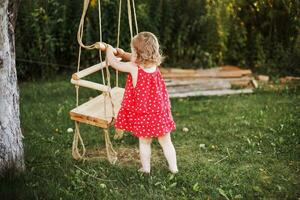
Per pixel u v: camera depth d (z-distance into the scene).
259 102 6.53
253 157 4.93
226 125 5.77
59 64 7.68
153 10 7.60
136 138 5.41
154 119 4.35
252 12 7.83
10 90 4.20
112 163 4.69
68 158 4.88
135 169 4.65
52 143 5.24
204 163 4.82
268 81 7.37
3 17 3.96
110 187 4.34
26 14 7.29
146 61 4.30
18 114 4.36
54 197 4.07
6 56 4.08
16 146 4.32
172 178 4.45
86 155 5.05
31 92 6.85
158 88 4.38
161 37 7.73
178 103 6.62
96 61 7.70
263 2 7.70
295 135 5.38
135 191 4.27
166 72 7.59
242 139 5.38
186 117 6.11
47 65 7.48
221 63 7.95
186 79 7.41
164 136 4.52
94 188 4.28
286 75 7.56
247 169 4.70
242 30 7.81
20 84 7.29
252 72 7.74
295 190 4.27
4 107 4.17
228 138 5.43
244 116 6.02
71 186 4.31
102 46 4.21
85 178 4.48
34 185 4.23
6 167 4.26
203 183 4.41
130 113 4.38
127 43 7.61
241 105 6.43
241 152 5.07
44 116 5.96
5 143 4.22
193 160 4.93
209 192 4.26
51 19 7.44
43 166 4.67
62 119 5.90
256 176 4.52
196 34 7.82
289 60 7.56
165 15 7.66
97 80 7.28
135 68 4.29
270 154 4.99
